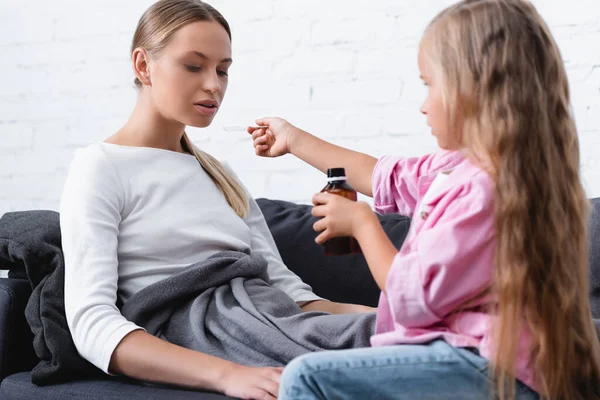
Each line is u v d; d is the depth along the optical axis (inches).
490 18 46.5
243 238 69.9
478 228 44.0
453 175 46.6
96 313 57.2
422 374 42.9
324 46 91.7
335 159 64.6
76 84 102.3
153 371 55.2
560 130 46.4
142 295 60.1
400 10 88.7
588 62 82.1
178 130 69.4
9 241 63.6
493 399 42.8
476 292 44.4
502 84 45.6
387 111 89.0
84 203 61.2
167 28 64.7
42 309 59.4
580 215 46.3
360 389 42.6
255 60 94.5
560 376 43.4
